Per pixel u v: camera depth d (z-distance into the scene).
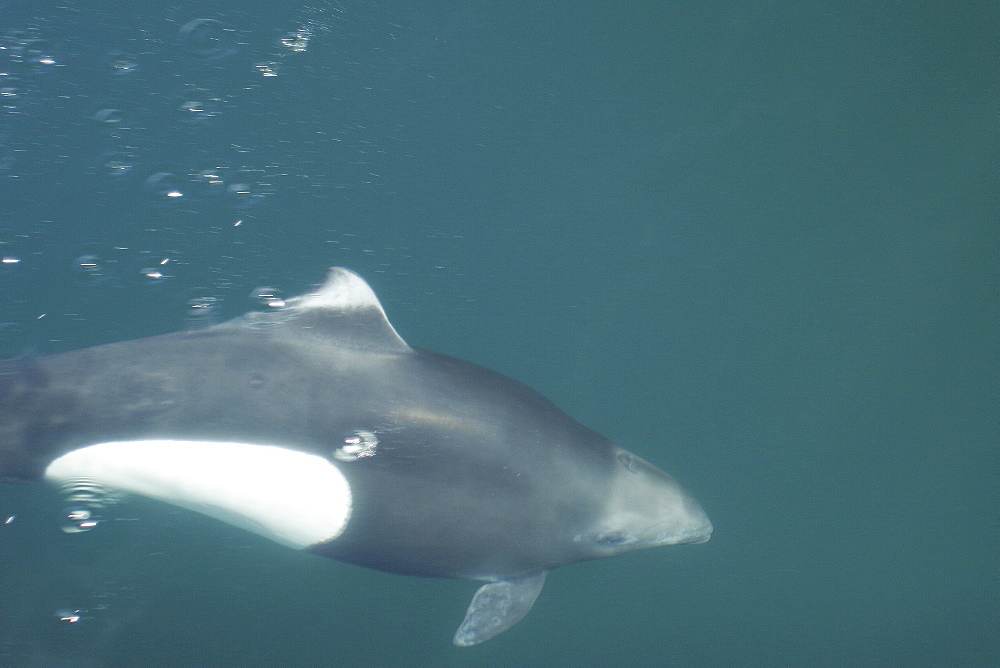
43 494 6.74
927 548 9.04
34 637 6.62
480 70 9.25
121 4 8.59
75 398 5.85
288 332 6.12
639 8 9.73
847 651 8.39
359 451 5.89
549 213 8.95
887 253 9.54
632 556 8.05
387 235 8.41
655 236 9.14
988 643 8.59
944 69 9.83
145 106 8.30
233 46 8.73
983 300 9.58
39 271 7.55
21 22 8.27
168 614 7.04
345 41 9.03
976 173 9.73
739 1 9.88
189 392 5.86
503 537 6.27
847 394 9.23
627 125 9.36
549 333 8.69
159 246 7.83
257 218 8.12
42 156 7.94
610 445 7.05
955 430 9.38
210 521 6.97
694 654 8.12
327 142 8.56
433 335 8.34
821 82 9.70
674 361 8.91
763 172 9.48
